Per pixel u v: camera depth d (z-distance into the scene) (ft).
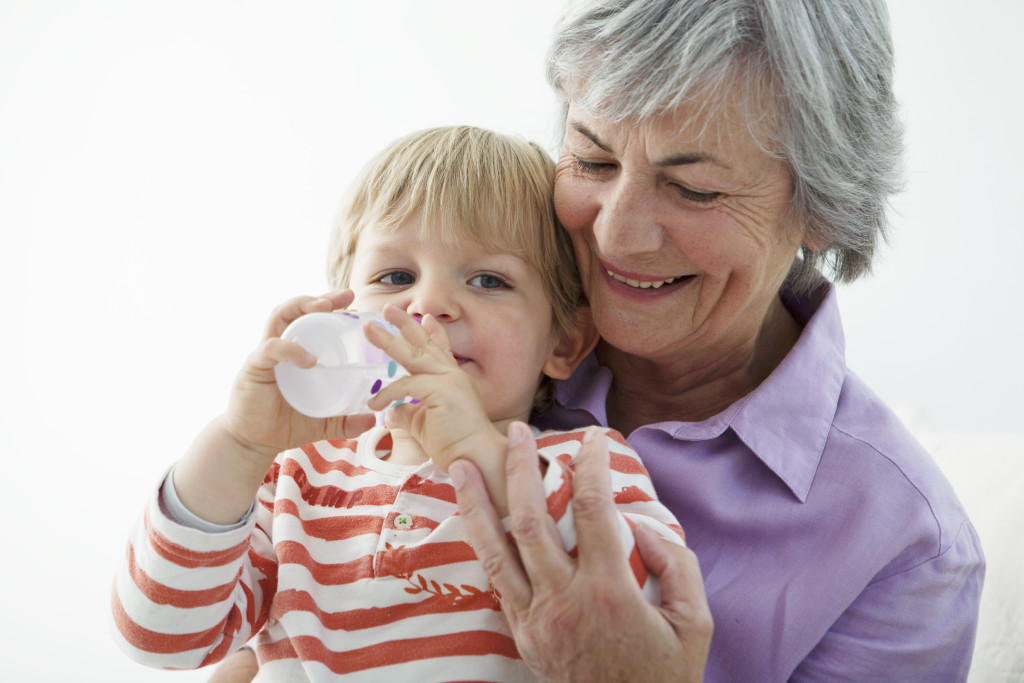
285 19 10.53
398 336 3.29
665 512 3.85
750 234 3.86
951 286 9.61
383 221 4.27
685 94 3.54
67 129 10.39
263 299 10.52
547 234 4.48
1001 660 5.03
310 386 3.09
